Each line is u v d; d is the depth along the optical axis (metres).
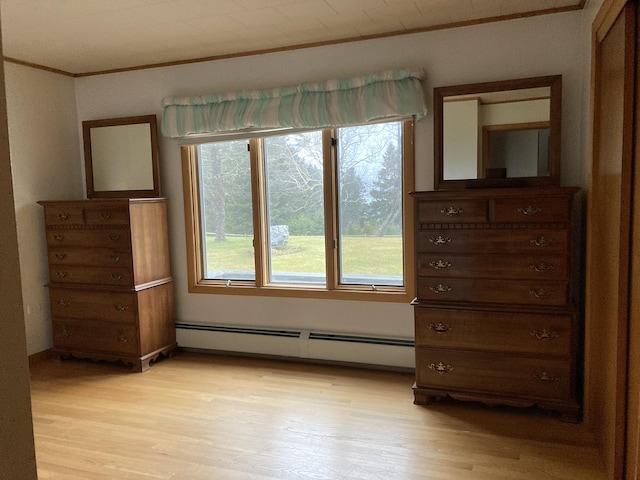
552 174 2.93
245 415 2.86
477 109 3.08
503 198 2.70
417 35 3.27
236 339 3.87
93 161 4.21
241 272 3.96
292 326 3.78
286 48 3.56
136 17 2.87
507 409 2.87
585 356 2.63
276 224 3.83
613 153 2.13
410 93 3.19
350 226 3.62
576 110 2.97
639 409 1.79
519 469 2.25
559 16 2.96
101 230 3.69
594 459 2.32
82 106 4.24
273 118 3.55
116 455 2.45
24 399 0.71
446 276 2.86
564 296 2.64
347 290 3.61
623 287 2.00
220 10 2.79
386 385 3.25
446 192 2.78
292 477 2.22
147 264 3.77
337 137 3.57
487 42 3.12
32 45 3.37
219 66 3.78
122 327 3.70
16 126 3.78
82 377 3.57
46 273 4.05
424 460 2.34
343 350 3.57
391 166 3.46
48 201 3.78
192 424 2.76
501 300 2.76
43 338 4.02
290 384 3.31
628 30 1.89
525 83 2.97
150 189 4.02
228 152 3.89
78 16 2.83
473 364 2.83
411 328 3.47
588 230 2.56
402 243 3.50
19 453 0.70
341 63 3.46
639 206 1.85
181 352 4.09
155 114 3.99
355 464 2.32
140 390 3.29
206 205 4.02
